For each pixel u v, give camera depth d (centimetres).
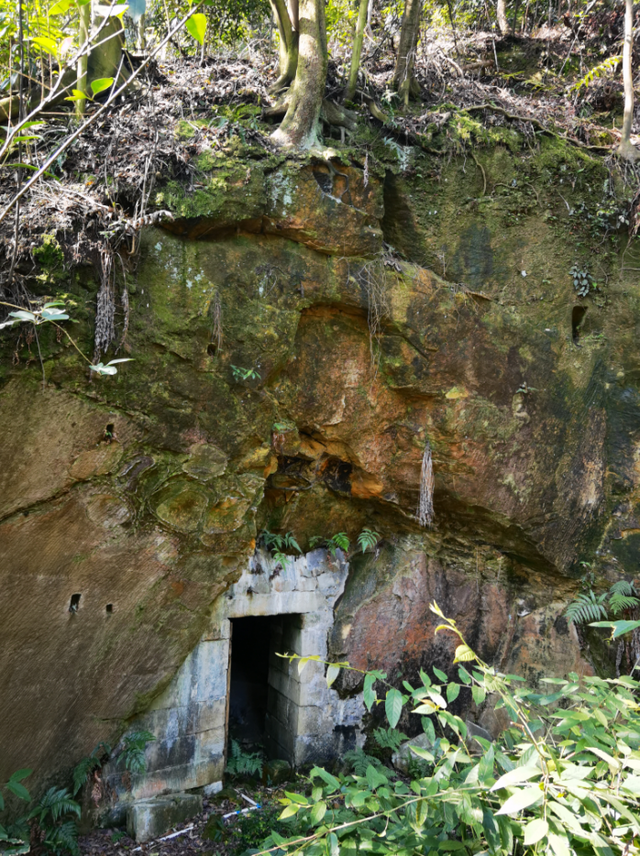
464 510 623
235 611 589
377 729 636
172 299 440
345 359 551
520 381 596
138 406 432
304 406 548
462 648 268
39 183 411
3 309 363
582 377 628
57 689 458
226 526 502
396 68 605
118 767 514
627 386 649
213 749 569
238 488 505
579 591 654
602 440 645
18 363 370
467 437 579
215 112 492
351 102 568
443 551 668
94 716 489
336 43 710
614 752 251
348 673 638
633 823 212
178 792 546
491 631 664
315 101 503
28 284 376
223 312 466
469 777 246
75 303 385
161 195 428
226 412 481
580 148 634
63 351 387
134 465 442
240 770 609
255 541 600
